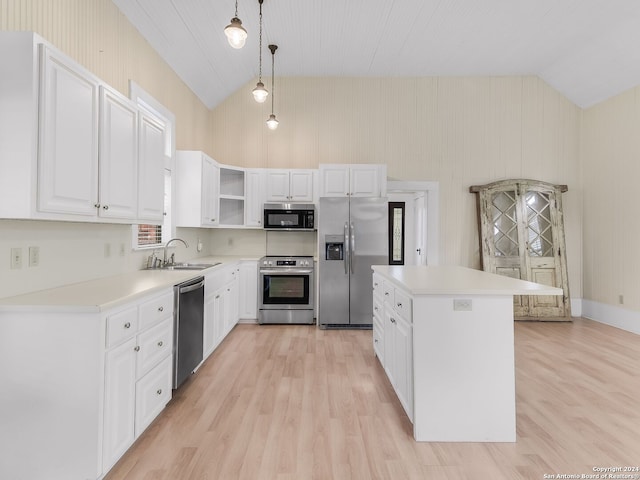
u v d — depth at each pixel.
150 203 2.53
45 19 1.99
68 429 1.55
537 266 4.81
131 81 2.89
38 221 1.89
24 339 1.55
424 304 2.00
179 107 3.93
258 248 5.10
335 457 1.83
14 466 1.55
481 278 2.39
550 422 2.18
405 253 6.56
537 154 5.01
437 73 4.91
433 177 5.00
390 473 1.71
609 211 4.54
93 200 1.87
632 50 3.81
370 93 5.02
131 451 1.87
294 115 5.03
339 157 5.03
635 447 1.92
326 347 3.61
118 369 1.71
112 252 2.61
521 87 5.00
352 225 4.35
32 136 1.47
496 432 1.99
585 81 4.56
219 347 3.60
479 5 3.46
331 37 4.04
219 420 2.19
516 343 3.75
